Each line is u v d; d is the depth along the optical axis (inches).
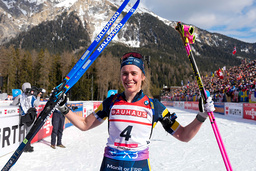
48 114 57.9
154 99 62.6
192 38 60.6
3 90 1921.8
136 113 57.9
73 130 335.3
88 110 468.4
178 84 6008.9
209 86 1210.6
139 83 60.6
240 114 535.2
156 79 5787.4
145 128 57.6
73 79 61.8
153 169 149.0
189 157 180.2
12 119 194.5
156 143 239.3
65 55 2345.0
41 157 179.8
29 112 198.1
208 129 339.9
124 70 59.7
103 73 2203.5
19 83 2060.8
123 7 66.8
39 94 208.1
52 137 215.3
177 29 61.9
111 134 59.2
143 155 56.7
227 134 293.7
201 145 226.7
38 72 2118.6
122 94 62.7
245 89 657.0
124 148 56.2
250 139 257.1
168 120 61.3
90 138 273.6
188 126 60.7
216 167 152.9
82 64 63.0
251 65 1077.1
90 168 152.3
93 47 63.6
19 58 2193.7
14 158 57.4
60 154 191.2
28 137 57.1
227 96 788.6
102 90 2237.9
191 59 60.4
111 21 65.7
